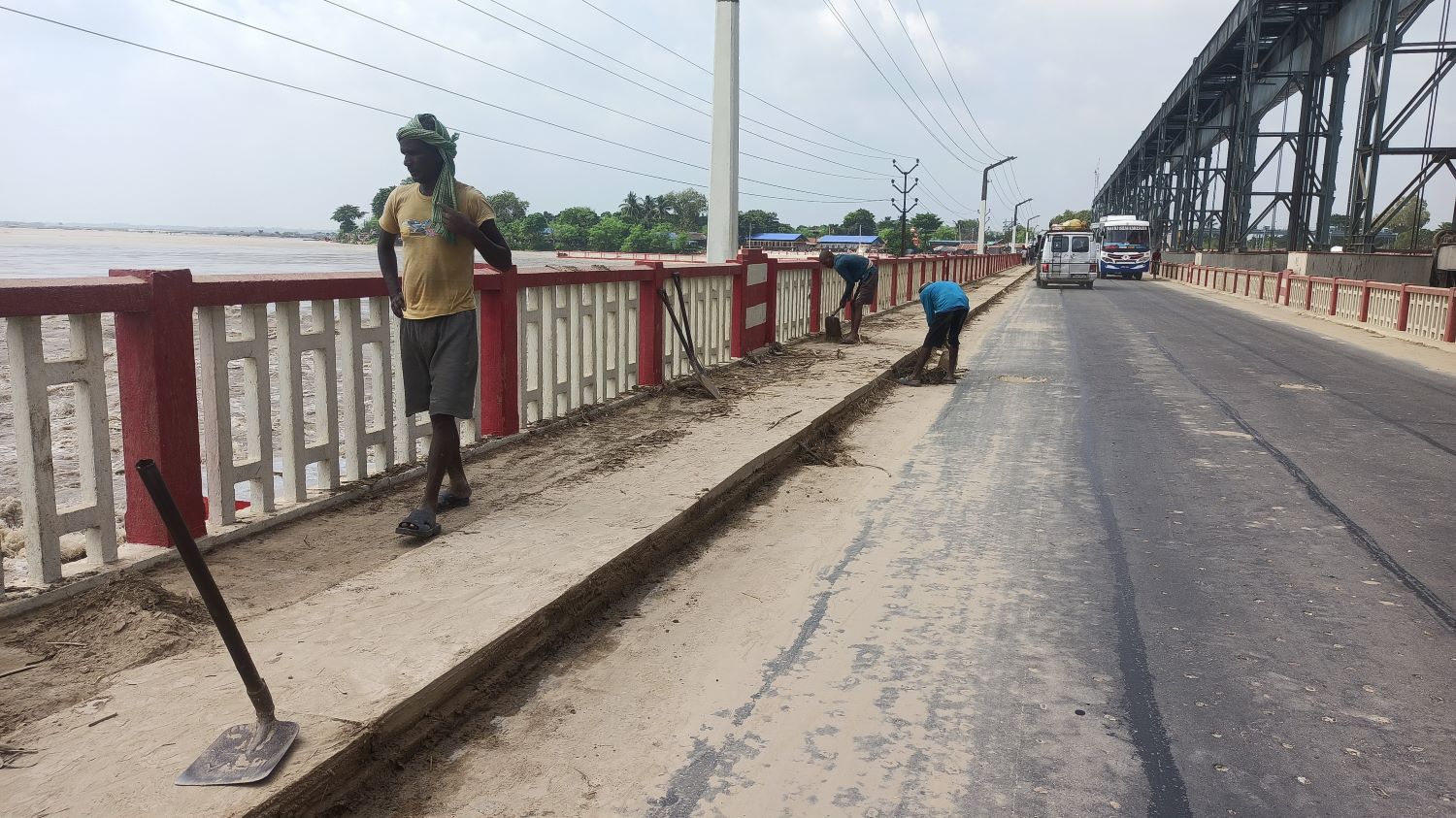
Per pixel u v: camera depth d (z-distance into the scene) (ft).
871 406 30.45
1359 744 9.64
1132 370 40.55
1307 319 71.20
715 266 32.35
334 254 250.16
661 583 14.11
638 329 27.14
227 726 8.38
